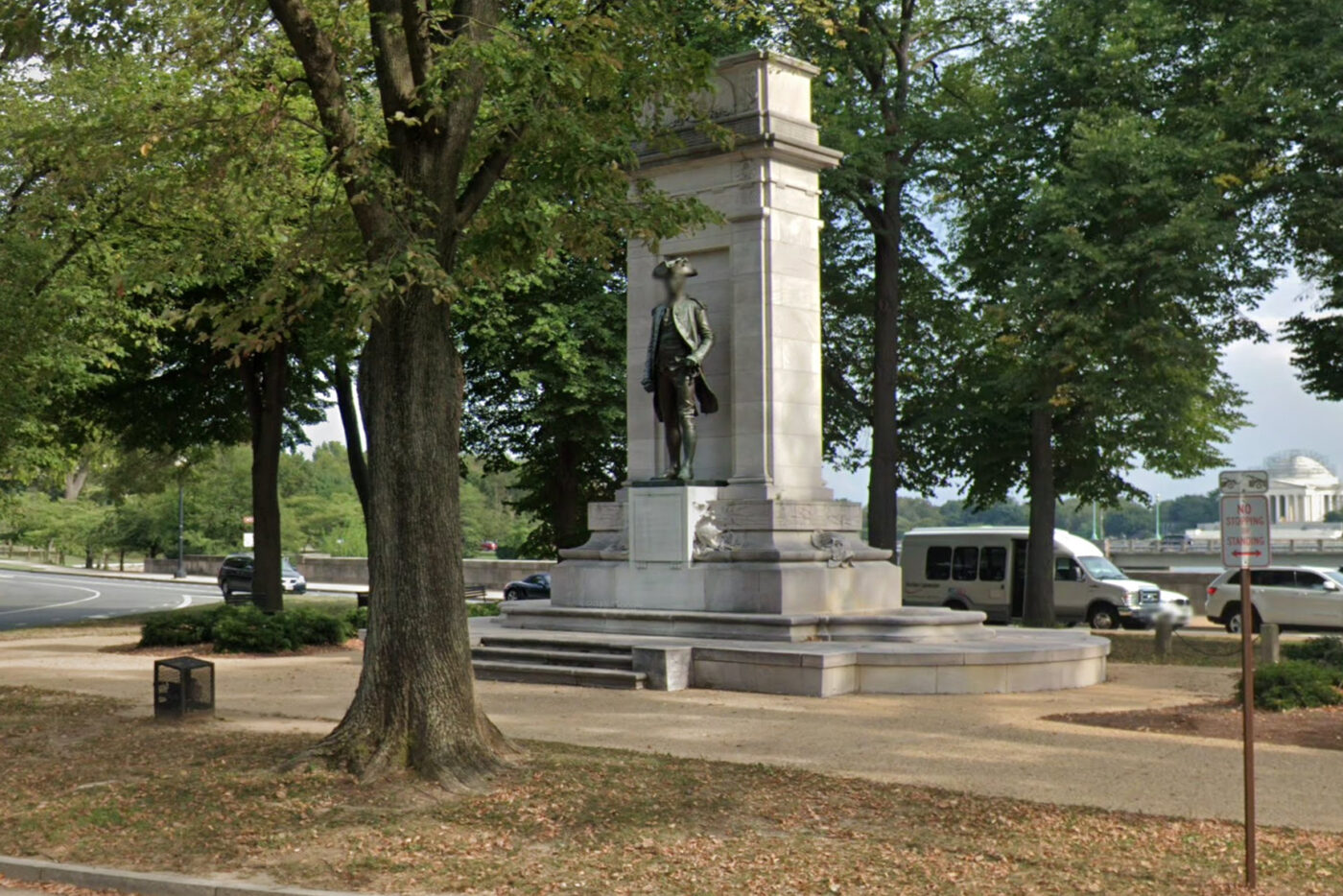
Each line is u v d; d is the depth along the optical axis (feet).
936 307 135.33
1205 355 108.17
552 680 73.10
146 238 102.94
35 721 58.08
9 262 85.51
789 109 82.43
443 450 45.11
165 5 55.01
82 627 126.41
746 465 80.18
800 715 60.18
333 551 321.32
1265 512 33.50
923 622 76.02
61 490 354.74
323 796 40.70
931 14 125.18
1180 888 31.60
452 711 43.83
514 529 390.01
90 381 118.01
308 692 69.82
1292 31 102.99
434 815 38.75
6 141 90.79
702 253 83.82
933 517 575.38
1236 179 102.78
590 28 48.37
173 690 57.62
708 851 35.06
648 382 82.33
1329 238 103.24
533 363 129.08
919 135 120.06
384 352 45.32
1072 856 34.30
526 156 51.42
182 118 54.39
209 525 333.42
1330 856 34.53
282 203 74.90
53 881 34.94
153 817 39.17
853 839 36.09
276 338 49.44
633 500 82.43
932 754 49.60
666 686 69.67
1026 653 70.64
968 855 34.47
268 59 56.59
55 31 52.60
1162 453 138.82
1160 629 94.63
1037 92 117.80
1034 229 113.50
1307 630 127.13
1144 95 114.21
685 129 82.99
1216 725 56.59
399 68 46.65
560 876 33.17
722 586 78.13
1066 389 108.17
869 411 138.31
